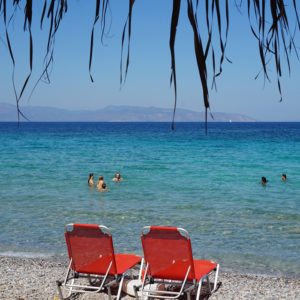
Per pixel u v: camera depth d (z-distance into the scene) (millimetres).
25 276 8391
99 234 6320
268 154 43281
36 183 24375
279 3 1015
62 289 7465
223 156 41406
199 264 6848
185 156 41406
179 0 930
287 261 10320
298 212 16297
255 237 12609
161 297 6250
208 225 14172
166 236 6125
